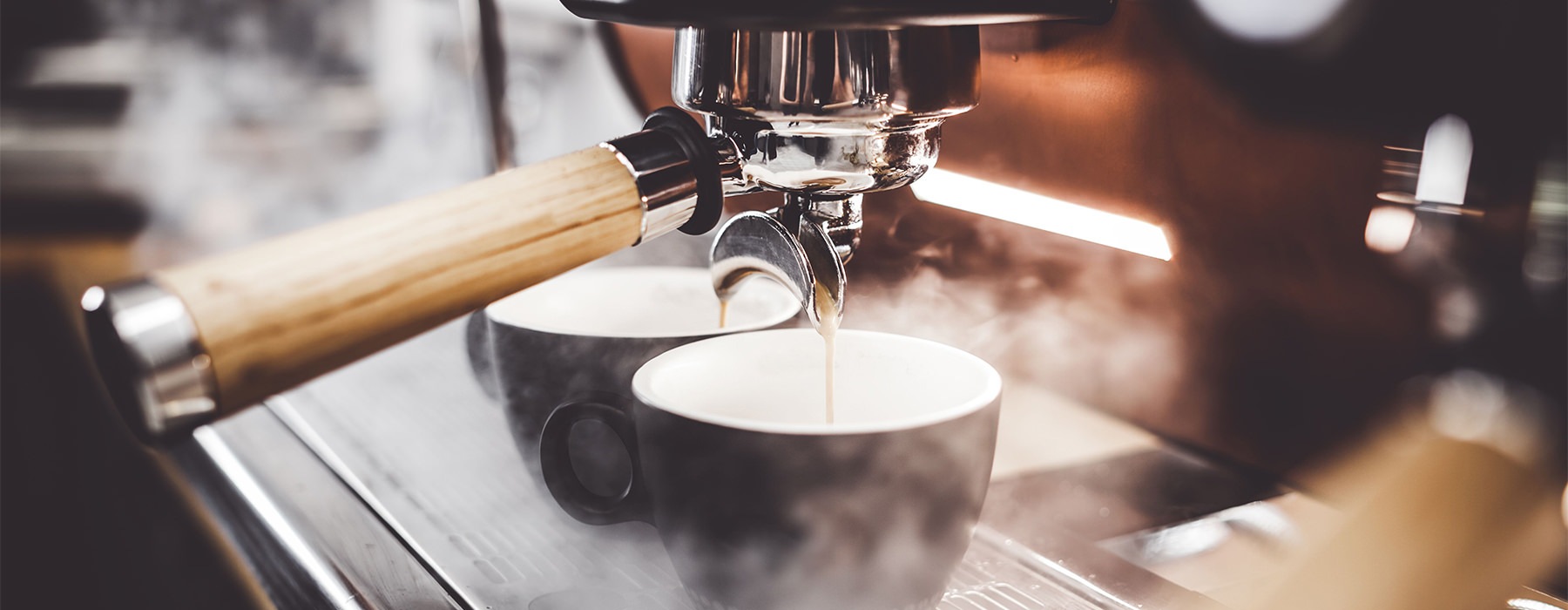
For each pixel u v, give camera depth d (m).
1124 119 0.24
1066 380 0.27
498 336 0.25
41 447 0.50
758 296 0.28
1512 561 0.18
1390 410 0.21
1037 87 0.26
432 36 0.70
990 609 0.20
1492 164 0.18
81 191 0.80
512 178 0.17
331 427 0.31
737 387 0.22
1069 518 0.23
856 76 0.17
